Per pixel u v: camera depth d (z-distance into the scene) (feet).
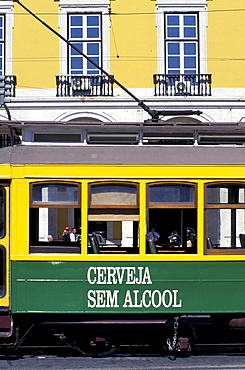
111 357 23.95
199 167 23.03
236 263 22.71
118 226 24.82
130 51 55.83
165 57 56.08
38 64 55.57
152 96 54.85
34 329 23.89
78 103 54.65
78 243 23.22
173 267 22.56
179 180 22.95
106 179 22.82
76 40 55.88
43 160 22.90
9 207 22.80
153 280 22.48
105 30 55.62
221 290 22.61
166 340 23.95
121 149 23.77
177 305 22.50
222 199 23.08
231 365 22.77
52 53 55.67
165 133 24.75
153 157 23.25
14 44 55.62
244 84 55.98
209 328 28.71
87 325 23.43
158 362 23.21
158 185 22.95
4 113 54.29
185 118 54.70
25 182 22.67
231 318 23.39
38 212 23.97
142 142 24.70
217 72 55.98
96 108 54.70
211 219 23.03
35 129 24.67
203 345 25.61
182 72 56.24
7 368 22.20
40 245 23.58
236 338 27.22
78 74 55.77
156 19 55.72
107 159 23.04
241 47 55.93
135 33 55.83
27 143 24.64
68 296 22.38
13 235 22.49
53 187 22.81
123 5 55.77
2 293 22.65
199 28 55.93
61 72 55.57
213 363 23.07
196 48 56.18
